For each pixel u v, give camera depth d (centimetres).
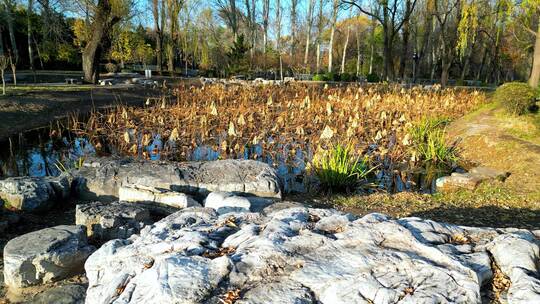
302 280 280
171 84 2611
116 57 3456
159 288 273
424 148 1133
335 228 351
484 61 4728
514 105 1255
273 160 1064
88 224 550
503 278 287
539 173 883
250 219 399
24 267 436
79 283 450
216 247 335
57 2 2523
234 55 3164
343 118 1421
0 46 2641
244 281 284
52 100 1672
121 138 1266
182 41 4303
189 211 451
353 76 3428
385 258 290
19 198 640
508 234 327
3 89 1590
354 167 864
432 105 1725
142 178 705
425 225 346
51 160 1095
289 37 4991
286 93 2206
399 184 912
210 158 1103
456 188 859
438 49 4378
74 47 3356
